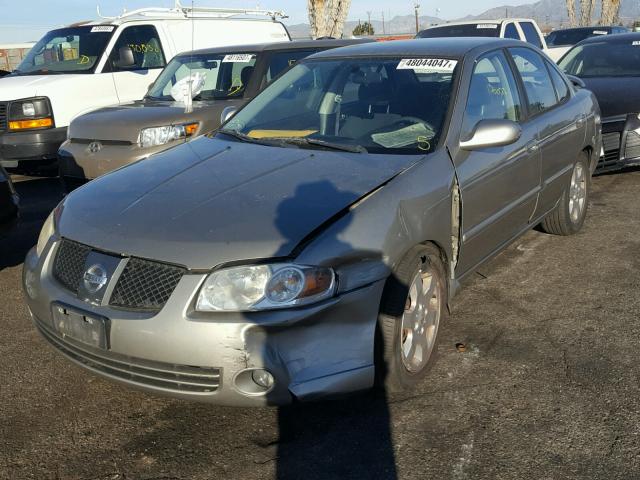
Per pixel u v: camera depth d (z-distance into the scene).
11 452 2.92
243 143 3.99
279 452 2.90
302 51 7.39
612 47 8.97
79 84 7.81
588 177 5.89
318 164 3.47
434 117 3.81
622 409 3.16
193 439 3.00
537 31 13.16
